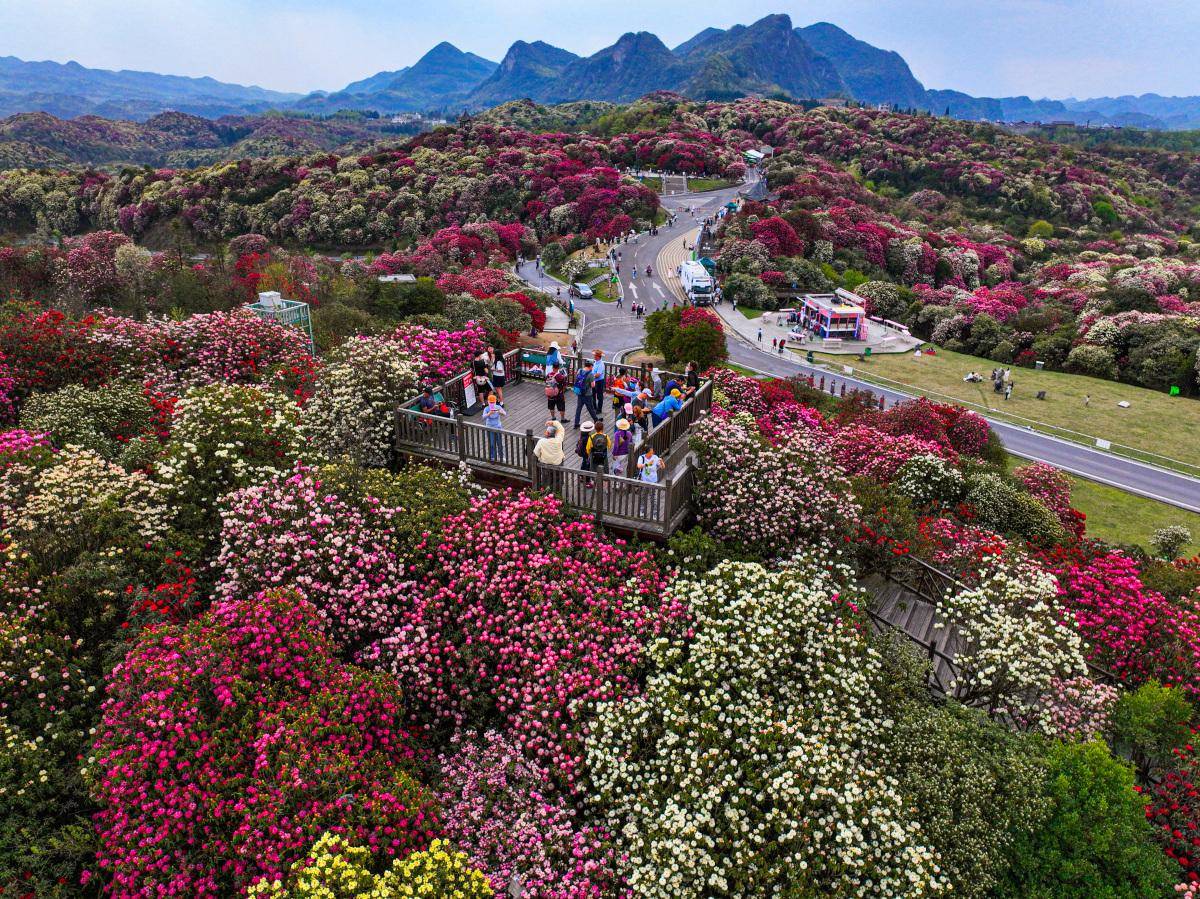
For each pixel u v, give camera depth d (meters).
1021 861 8.69
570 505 13.05
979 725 9.95
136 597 10.23
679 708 9.16
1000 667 11.04
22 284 32.69
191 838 7.61
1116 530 29.62
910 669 10.86
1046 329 57.28
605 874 8.28
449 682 10.60
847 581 12.94
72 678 9.21
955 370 52.62
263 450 13.51
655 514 12.66
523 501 12.45
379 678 9.59
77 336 17.98
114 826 7.62
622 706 9.45
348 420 15.22
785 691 9.75
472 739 10.05
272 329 20.50
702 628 10.52
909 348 58.19
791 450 14.83
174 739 8.03
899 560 14.58
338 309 33.06
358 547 11.24
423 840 8.14
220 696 8.57
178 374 18.48
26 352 17.12
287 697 9.05
